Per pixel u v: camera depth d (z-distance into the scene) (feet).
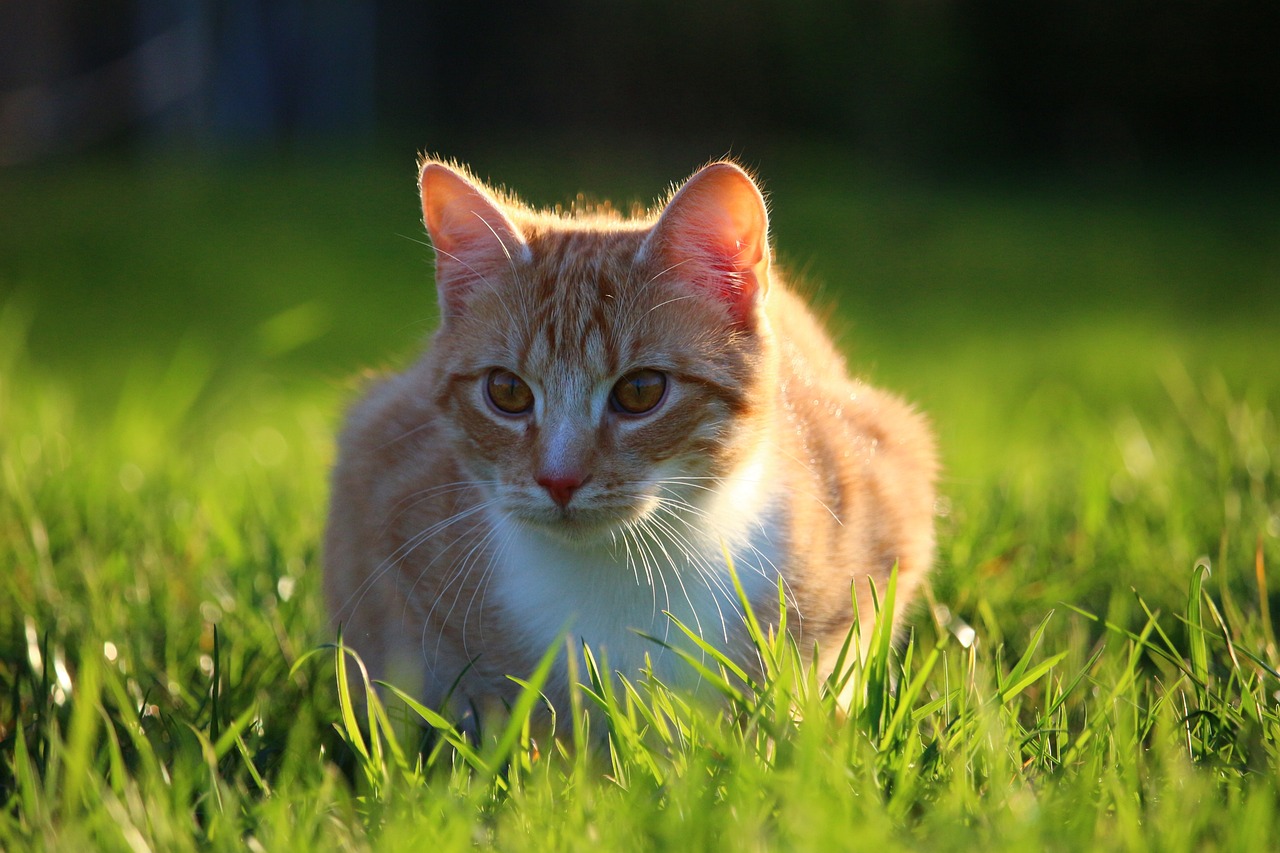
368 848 8.51
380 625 13.20
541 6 78.69
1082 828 8.53
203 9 74.28
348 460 13.97
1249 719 10.02
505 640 12.12
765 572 11.90
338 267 49.60
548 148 74.59
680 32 78.69
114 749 9.39
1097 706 10.83
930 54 78.59
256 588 14.57
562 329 11.89
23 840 8.84
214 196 59.16
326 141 74.18
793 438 12.80
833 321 25.08
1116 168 79.00
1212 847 8.30
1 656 12.76
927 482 14.21
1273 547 14.48
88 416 27.25
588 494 11.55
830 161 75.46
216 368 35.14
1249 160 80.23
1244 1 77.66
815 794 8.49
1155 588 14.40
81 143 71.72
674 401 11.88
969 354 38.09
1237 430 17.71
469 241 12.50
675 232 11.98
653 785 9.39
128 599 14.01
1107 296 49.16
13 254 49.11
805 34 78.38
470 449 12.49
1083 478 18.08
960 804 8.75
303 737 10.97
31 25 71.77
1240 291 49.70
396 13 78.38
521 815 8.98
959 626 13.79
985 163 80.12
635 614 11.83
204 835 9.04
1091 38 78.69
